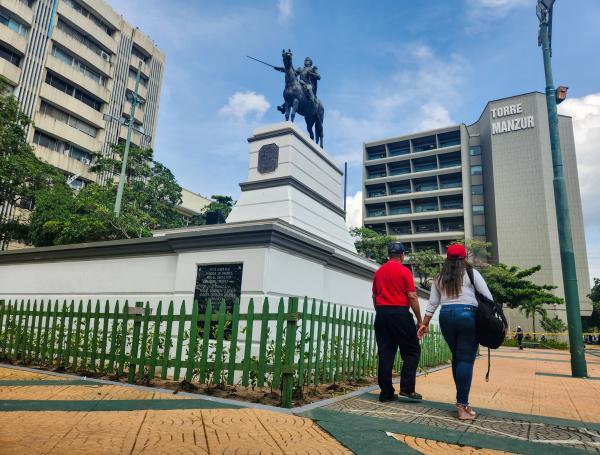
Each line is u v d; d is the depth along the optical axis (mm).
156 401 4230
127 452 2582
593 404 5320
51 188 25922
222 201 43469
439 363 10688
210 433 3104
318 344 5156
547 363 13406
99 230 20438
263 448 2797
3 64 33688
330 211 12906
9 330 7520
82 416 3453
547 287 40125
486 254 48531
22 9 35312
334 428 3371
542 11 11453
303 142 12000
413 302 4746
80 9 41438
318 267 8180
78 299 9273
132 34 46875
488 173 59719
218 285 6949
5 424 3082
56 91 37562
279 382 4469
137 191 31203
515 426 3727
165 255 8172
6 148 25312
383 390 4719
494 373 9375
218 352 4984
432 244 60250
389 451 2803
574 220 55594
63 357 6492
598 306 52656
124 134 44312
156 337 5441
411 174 62656
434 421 3793
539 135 56562
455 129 62031
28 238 26625
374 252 45219
